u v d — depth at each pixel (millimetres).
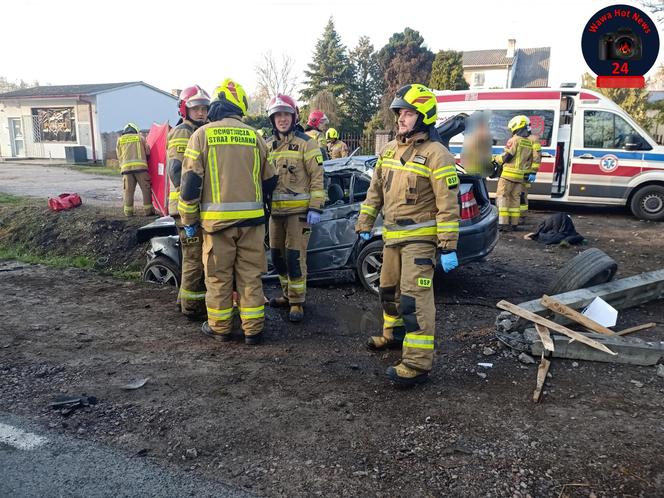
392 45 36531
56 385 3887
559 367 4109
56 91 26312
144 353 4473
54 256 8656
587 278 5199
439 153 3750
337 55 35688
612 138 10781
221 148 4375
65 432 3283
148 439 3217
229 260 4574
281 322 5270
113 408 3572
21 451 3080
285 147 5152
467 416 3463
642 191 10648
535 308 4582
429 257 3857
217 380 3988
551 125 11039
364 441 3195
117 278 6809
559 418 3426
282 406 3609
